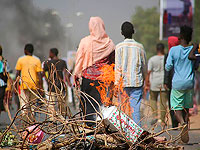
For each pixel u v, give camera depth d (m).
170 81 21.56
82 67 16.14
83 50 16.06
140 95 16.23
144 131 12.74
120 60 16.16
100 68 16.00
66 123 12.17
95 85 15.81
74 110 31.72
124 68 16.09
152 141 12.62
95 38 16.12
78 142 12.20
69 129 12.33
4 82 22.58
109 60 16.39
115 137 12.14
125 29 16.52
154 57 24.62
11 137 14.77
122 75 16.02
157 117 24.25
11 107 32.75
